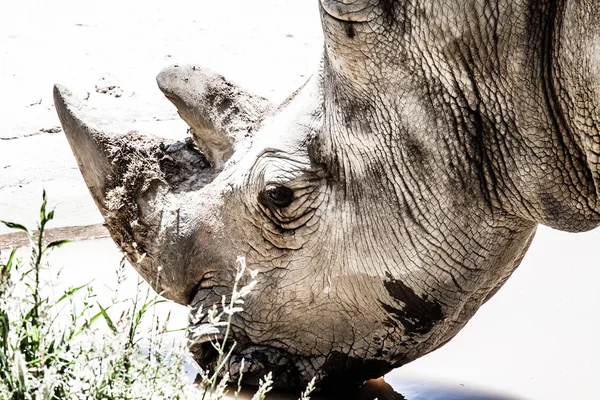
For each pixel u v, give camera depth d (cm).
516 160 998
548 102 971
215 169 1104
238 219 1067
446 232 1022
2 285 852
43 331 936
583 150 980
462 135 996
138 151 1120
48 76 2344
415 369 1263
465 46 968
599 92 925
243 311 1081
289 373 1107
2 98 2198
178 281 1107
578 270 1546
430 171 1005
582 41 922
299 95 1084
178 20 2775
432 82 986
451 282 1042
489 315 1411
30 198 1720
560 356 1298
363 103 1006
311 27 2750
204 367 1108
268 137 1065
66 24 2723
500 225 1034
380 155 1010
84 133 1115
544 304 1440
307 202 1037
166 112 2120
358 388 1180
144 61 2456
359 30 975
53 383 807
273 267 1067
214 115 1102
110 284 1426
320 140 1038
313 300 1069
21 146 1936
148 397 879
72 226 1625
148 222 1108
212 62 2472
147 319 1312
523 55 961
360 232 1029
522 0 948
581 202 1012
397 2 971
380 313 1066
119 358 881
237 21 2777
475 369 1265
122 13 2828
